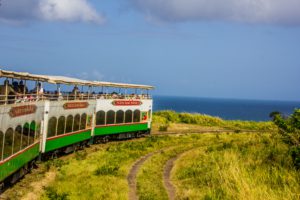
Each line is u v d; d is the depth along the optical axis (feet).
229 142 122.83
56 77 96.73
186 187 72.08
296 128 80.43
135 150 110.83
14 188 64.28
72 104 96.63
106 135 120.98
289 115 83.15
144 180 76.18
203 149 111.65
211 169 80.07
